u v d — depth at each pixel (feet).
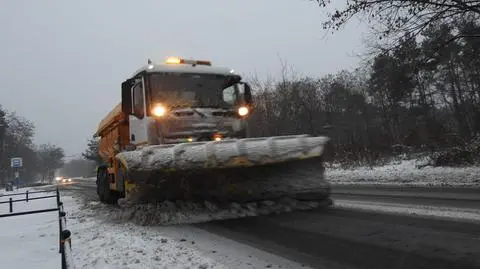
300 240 21.62
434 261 16.55
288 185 28.37
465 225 22.21
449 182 47.34
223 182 27.96
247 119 32.65
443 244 18.72
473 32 46.96
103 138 48.44
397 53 48.67
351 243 20.22
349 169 83.66
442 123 132.16
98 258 20.80
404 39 47.29
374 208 29.91
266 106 106.52
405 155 91.09
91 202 55.01
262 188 28.22
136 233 26.00
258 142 26.84
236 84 33.06
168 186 27.32
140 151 26.18
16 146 360.69
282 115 107.14
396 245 19.20
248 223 26.89
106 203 47.03
